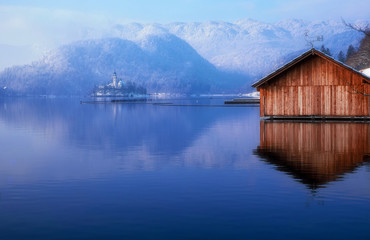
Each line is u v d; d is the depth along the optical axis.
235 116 45.97
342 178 11.32
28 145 20.70
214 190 10.11
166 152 17.48
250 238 6.81
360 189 9.98
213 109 68.38
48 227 7.45
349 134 23.11
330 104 36.25
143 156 16.38
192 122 36.94
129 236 6.96
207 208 8.52
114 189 10.39
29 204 8.98
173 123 36.19
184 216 8.01
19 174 12.60
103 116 49.53
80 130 29.70
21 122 39.16
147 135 25.52
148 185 10.82
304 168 12.95
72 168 13.66
